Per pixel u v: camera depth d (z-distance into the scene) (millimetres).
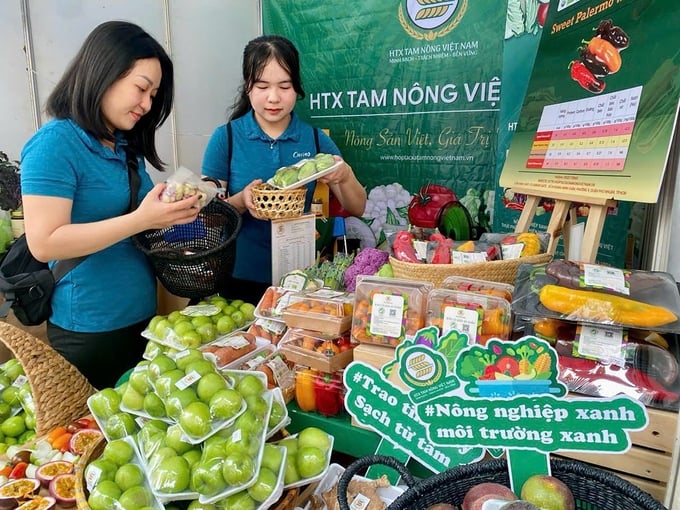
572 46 1688
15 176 2551
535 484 911
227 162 2328
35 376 1438
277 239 1828
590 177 1455
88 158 1569
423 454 1099
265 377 1276
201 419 1043
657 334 1106
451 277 1392
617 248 2307
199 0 3193
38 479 1285
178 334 1535
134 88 1536
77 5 2986
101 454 1198
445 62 2730
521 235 1614
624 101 1381
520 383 1012
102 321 1721
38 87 3025
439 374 1072
